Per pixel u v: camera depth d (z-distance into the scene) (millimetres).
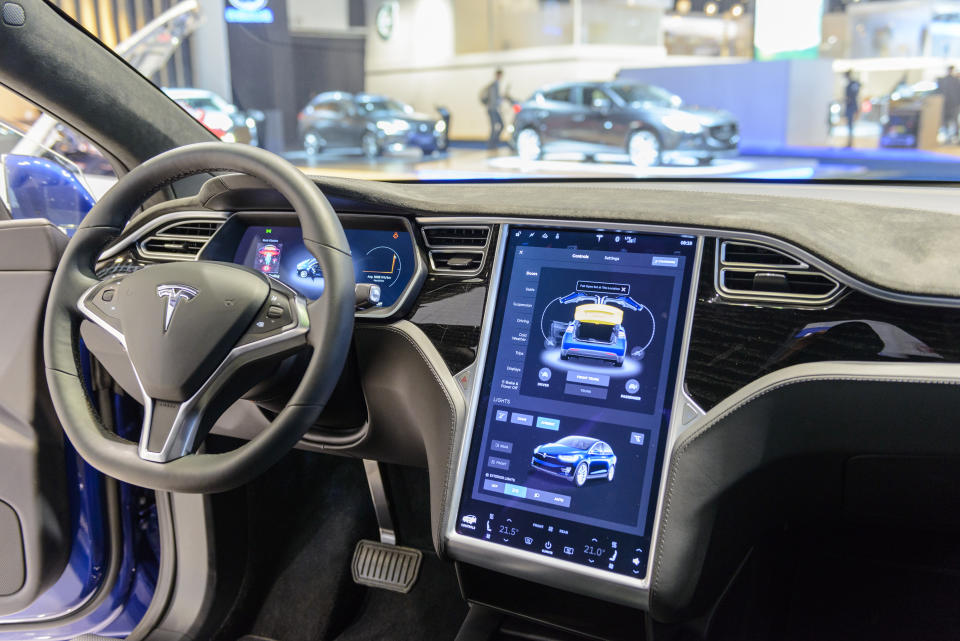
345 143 10781
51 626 1362
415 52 14594
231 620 1477
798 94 9258
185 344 913
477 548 1053
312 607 1502
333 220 950
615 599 981
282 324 950
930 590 1274
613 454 1004
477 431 1083
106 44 1352
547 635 1199
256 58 12945
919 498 997
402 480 1546
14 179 1390
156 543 1461
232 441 1502
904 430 914
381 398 1189
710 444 957
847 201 1241
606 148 7059
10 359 1180
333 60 14562
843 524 1206
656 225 1024
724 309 980
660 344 1005
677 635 1146
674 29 12602
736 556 1086
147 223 1330
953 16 10352
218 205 1268
